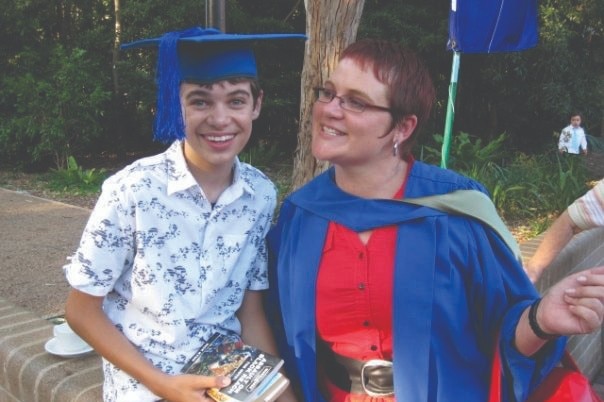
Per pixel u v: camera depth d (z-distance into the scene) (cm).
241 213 168
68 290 416
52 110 1015
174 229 158
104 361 173
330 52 383
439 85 1249
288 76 1253
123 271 160
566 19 1180
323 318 164
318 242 165
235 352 160
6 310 295
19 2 1070
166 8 1127
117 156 1277
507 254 161
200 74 155
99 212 153
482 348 163
